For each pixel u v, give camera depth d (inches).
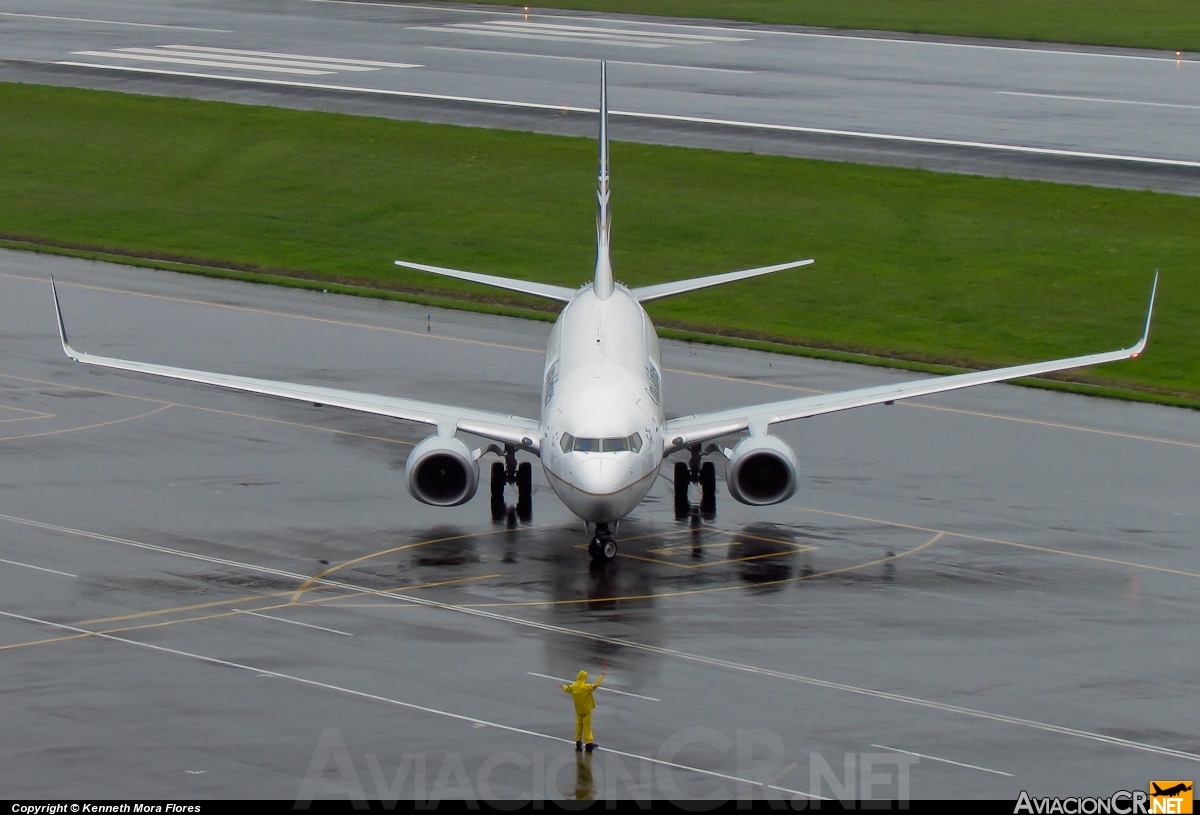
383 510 5580.7
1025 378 7406.5
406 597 4778.5
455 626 4554.6
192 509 5541.3
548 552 5196.9
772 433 6565.0
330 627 4534.9
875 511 5629.9
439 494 5187.0
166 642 4407.0
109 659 4284.0
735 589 4872.0
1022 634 4537.4
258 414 6688.0
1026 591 4881.9
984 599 4810.5
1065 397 7126.0
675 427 5438.0
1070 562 5142.7
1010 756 3779.5
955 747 3823.8
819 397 5659.5
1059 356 7800.2
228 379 5708.7
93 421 6520.7
